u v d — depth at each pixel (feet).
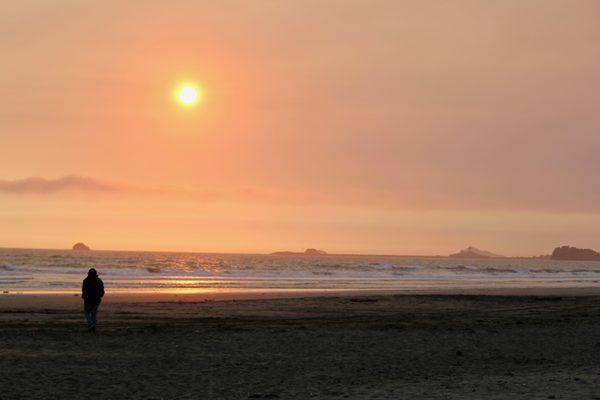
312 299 126.31
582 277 392.06
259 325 78.89
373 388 39.99
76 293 138.31
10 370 43.98
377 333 70.95
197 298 128.88
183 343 60.03
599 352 59.82
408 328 76.95
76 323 77.56
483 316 97.91
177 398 36.76
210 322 82.17
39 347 55.36
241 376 44.39
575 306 121.29
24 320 79.82
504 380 42.93
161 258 555.28
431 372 47.29
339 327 76.89
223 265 416.46
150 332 68.23
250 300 121.70
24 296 123.13
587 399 35.24
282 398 36.70
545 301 131.95
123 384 40.65
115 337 63.21
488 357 55.83
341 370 47.57
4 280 185.78
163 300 120.47
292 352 56.24
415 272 366.22
